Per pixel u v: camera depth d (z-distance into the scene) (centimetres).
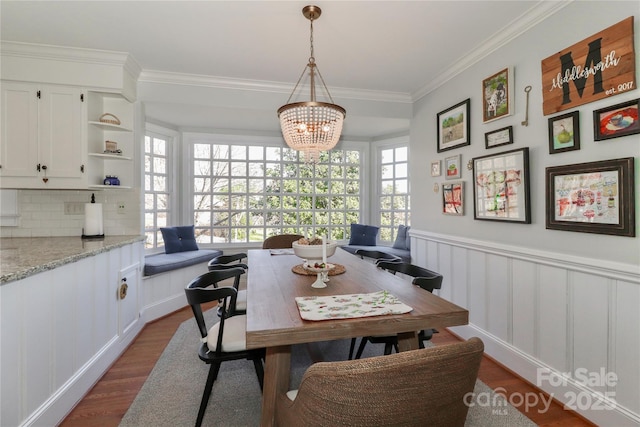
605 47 158
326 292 156
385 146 488
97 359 207
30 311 147
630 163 148
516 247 213
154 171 403
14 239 263
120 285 243
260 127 448
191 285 172
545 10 190
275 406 129
